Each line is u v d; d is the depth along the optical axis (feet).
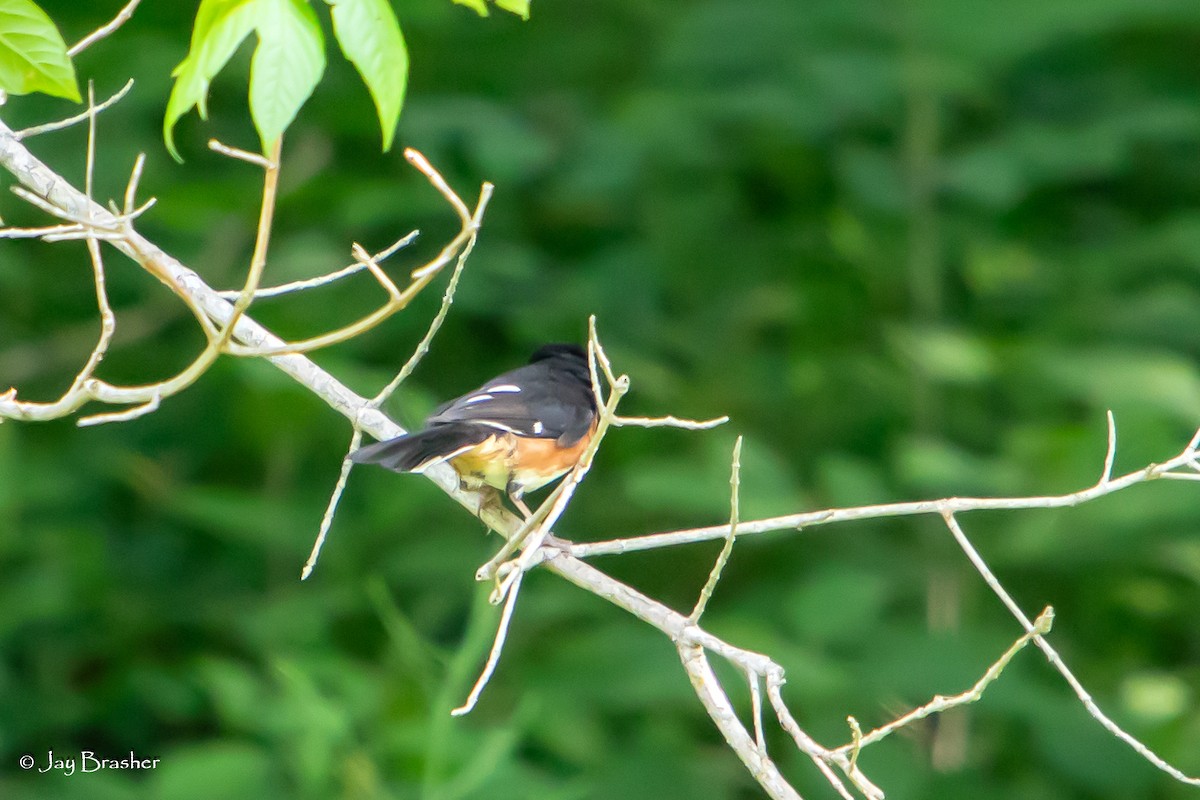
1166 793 32.37
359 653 36.22
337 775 27.48
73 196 20.94
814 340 39.19
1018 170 36.78
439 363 40.04
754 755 17.48
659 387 36.78
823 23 38.37
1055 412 36.29
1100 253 38.45
